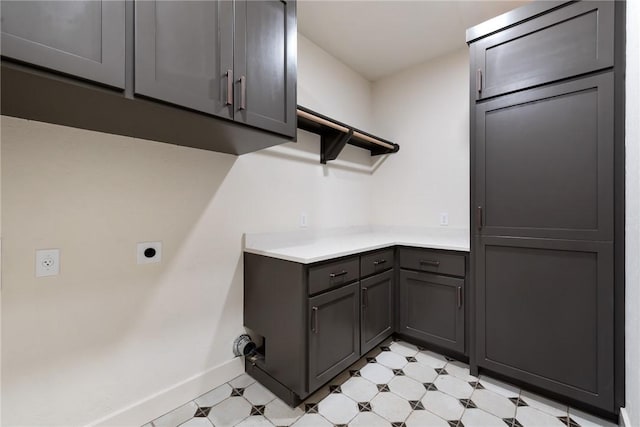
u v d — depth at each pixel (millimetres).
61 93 924
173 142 1545
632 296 1286
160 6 1051
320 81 2518
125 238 1403
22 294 1139
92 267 1307
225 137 1460
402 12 2082
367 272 1976
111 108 1058
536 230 1636
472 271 1857
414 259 2180
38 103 1003
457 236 2539
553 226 1588
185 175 1626
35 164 1165
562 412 1521
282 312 1639
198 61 1152
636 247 1229
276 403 1604
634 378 1252
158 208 1518
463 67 2521
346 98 2791
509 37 1705
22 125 1141
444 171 2625
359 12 2082
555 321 1590
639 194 1188
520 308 1694
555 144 1575
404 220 2863
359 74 2957
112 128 1290
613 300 1433
